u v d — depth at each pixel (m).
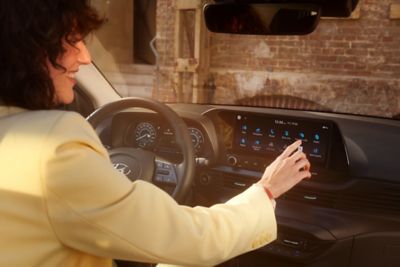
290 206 1.73
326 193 1.68
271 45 6.28
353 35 5.87
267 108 1.83
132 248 0.73
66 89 0.80
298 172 0.99
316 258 1.70
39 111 0.74
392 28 5.66
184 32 6.87
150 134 1.91
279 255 1.74
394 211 1.61
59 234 0.71
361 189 1.63
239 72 6.48
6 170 0.69
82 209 0.70
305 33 1.37
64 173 0.68
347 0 1.25
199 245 0.78
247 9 1.36
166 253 0.75
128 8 9.28
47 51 0.73
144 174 1.53
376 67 5.81
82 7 0.75
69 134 0.71
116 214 0.71
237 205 0.87
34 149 0.69
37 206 0.69
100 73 2.30
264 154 1.81
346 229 1.65
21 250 0.70
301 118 1.70
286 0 1.30
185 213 0.79
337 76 5.98
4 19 0.71
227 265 1.84
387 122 1.66
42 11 0.71
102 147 0.76
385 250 1.64
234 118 1.84
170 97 7.19
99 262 0.79
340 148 1.67
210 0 1.45
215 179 1.89
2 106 0.75
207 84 6.64
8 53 0.72
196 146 1.89
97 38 8.89
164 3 7.05
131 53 9.43
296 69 6.21
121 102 1.56
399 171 1.58
